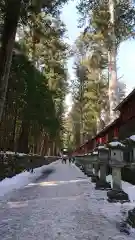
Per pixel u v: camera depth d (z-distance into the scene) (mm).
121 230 5578
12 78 20797
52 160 67438
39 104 28422
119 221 6219
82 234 5363
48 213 7250
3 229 5844
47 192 11516
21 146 30891
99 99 44281
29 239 5133
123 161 8438
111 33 25188
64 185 14000
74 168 35562
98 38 28016
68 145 116062
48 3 14812
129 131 15633
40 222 6352
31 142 41000
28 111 27062
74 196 10086
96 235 5281
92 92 44438
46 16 18125
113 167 8648
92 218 6578
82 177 19375
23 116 28141
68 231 5586
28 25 17938
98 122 44469
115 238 5066
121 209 7375
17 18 12711
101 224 6043
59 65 42438
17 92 21844
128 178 13570
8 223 6340
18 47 20203
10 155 17984
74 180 16875
